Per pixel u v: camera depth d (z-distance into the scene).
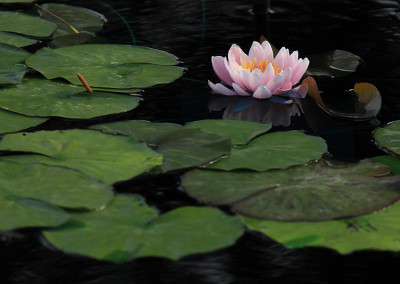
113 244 3.24
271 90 3.61
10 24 3.89
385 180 3.35
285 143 3.44
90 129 3.48
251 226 3.28
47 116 3.53
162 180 3.37
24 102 3.56
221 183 3.35
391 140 3.45
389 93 3.61
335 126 3.52
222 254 3.26
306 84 3.59
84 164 3.38
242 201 3.31
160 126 3.48
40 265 3.24
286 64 3.63
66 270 3.23
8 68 3.68
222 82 3.68
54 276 3.22
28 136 3.45
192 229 3.27
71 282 3.22
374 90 3.57
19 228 3.28
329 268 3.24
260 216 3.29
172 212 3.30
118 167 3.38
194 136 3.45
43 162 3.38
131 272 3.23
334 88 3.64
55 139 3.44
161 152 3.42
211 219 3.29
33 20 3.92
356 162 3.41
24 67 3.69
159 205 3.32
